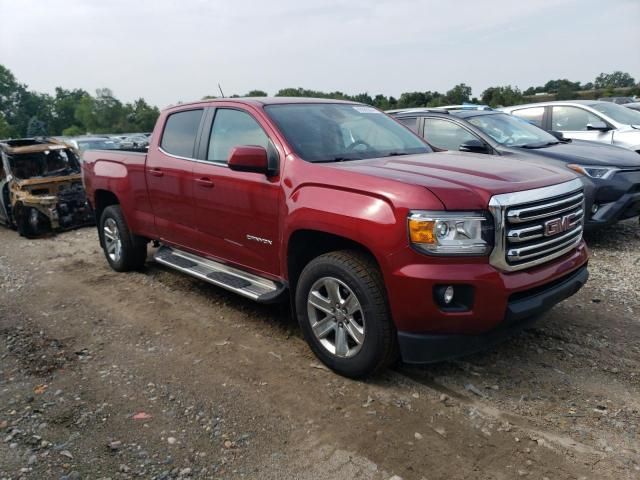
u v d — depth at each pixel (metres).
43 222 9.66
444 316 3.22
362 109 5.09
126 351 4.33
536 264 3.44
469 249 3.19
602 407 3.32
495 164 3.89
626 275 5.68
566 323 4.55
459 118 7.48
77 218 9.84
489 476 2.74
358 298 3.51
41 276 6.62
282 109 4.54
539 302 3.40
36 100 104.69
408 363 3.70
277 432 3.17
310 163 3.94
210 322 4.88
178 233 5.33
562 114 10.22
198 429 3.22
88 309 5.34
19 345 4.49
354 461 2.89
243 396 3.58
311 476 2.79
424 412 3.32
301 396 3.55
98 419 3.35
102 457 2.97
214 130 4.86
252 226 4.35
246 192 4.32
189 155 5.07
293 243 4.01
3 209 9.95
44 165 10.41
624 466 2.79
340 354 3.74
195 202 4.94
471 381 3.67
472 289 3.19
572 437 3.04
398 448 2.98
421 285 3.18
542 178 3.60
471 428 3.14
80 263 7.21
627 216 6.74
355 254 3.62
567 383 3.61
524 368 3.83
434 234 3.16
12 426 3.28
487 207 3.22
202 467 2.88
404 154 4.49
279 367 3.97
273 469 2.85
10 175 9.59
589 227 6.65
